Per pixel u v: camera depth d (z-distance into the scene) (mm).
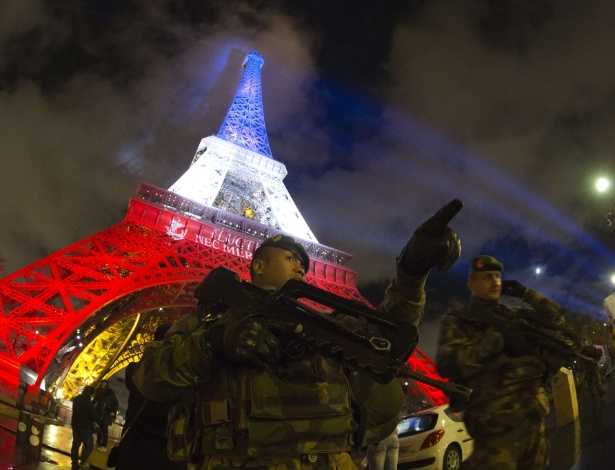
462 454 15203
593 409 17344
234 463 3455
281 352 3539
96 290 55812
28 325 43969
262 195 81438
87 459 16766
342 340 3580
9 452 14469
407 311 3994
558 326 6609
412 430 15500
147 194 62250
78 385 73438
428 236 3678
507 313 6473
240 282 3992
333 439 3523
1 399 31641
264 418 3416
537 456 5797
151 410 7129
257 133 92062
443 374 6152
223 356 3539
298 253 4465
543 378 6148
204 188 73188
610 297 30328
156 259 53656
